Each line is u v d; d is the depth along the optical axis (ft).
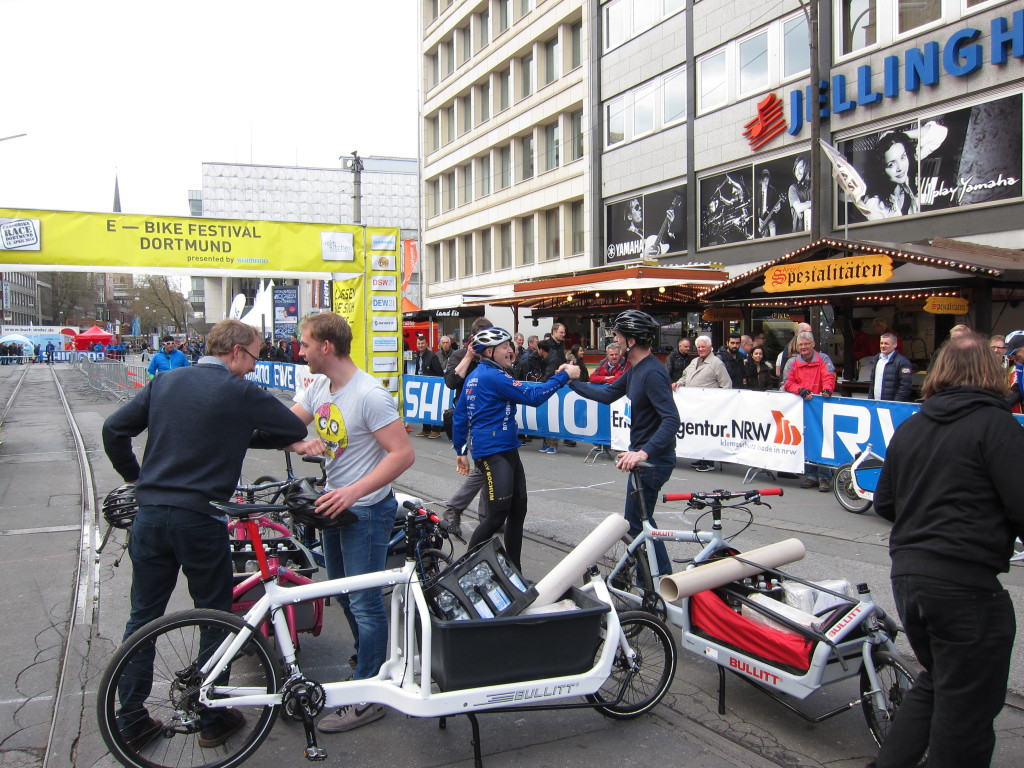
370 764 10.69
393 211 225.56
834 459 27.71
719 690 12.32
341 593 10.57
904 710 8.91
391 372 43.01
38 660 14.14
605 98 81.66
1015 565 19.48
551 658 10.59
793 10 58.29
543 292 58.18
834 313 49.60
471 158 113.91
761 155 62.13
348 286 42.16
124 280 394.93
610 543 11.78
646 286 49.96
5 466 35.14
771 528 23.12
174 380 10.88
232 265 38.19
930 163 49.44
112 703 9.82
